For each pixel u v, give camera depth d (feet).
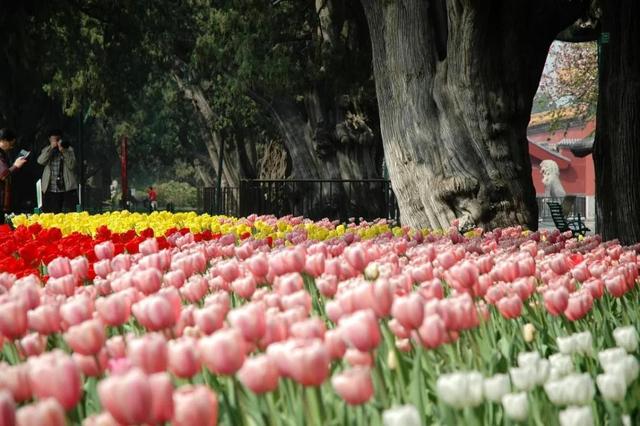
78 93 128.98
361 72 107.55
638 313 18.38
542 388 11.25
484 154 58.23
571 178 280.72
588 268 19.16
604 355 11.76
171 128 233.35
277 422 10.84
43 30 123.24
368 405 11.13
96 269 20.97
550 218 198.70
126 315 13.62
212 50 109.81
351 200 105.60
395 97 60.90
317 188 111.24
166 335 13.21
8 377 10.39
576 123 283.38
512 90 58.70
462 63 58.18
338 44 107.04
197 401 8.54
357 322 10.86
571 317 15.28
